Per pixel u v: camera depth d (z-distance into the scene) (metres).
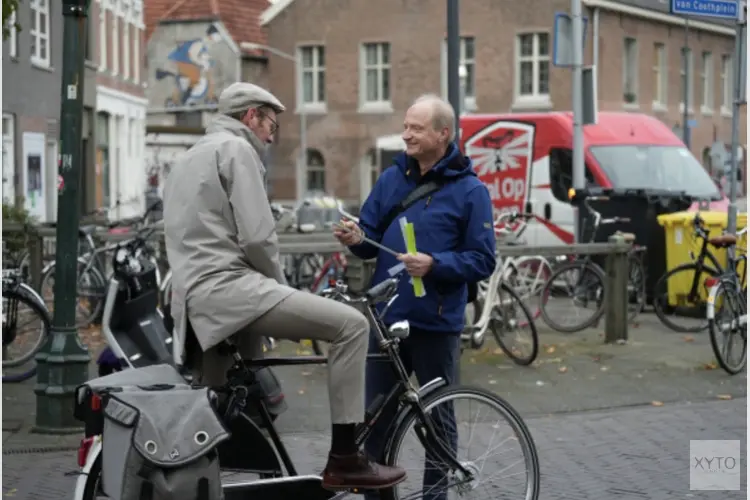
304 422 10.57
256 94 6.69
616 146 23.08
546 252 14.85
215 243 6.49
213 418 6.19
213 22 65.88
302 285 17.31
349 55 59.62
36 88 37.69
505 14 54.06
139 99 55.50
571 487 8.57
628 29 53.03
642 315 18.69
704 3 16.70
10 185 35.00
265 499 6.69
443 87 57.12
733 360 13.38
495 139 23.78
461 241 7.38
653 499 8.27
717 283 13.34
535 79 53.81
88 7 10.12
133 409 6.12
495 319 13.88
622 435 10.29
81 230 15.79
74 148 10.15
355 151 59.78
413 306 7.32
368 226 7.56
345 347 6.55
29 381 12.59
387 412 6.97
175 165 6.61
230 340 6.65
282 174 61.44
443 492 7.02
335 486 6.64
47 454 9.55
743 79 17.94
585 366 13.74
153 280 8.37
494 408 7.14
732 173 18.16
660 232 20.14
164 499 6.04
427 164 7.46
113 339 8.16
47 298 16.58
